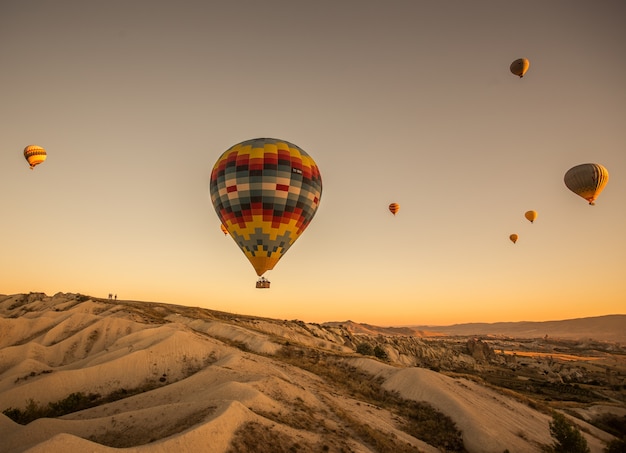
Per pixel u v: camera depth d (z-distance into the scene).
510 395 44.72
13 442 22.38
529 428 36.47
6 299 101.75
